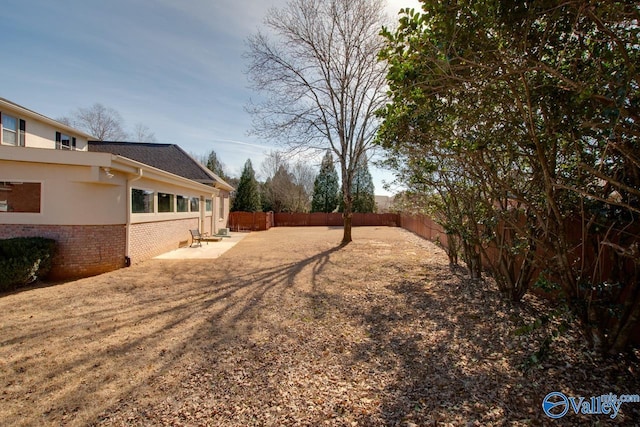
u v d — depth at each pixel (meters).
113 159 7.44
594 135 2.82
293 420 2.49
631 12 1.99
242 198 27.81
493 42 2.45
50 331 4.32
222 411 2.61
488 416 2.48
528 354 3.47
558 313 3.21
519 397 2.72
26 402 2.75
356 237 17.27
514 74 2.56
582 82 2.38
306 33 12.81
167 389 2.94
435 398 2.75
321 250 12.23
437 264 8.97
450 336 4.08
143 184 9.62
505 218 4.27
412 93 3.03
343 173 14.24
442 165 5.69
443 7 2.19
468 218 6.15
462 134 3.97
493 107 3.31
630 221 3.01
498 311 4.88
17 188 7.34
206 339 4.06
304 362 3.45
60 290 6.41
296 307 5.35
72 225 7.46
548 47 2.69
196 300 5.75
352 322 4.66
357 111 13.80
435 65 2.62
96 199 7.75
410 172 7.13
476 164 4.33
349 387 2.96
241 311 5.14
